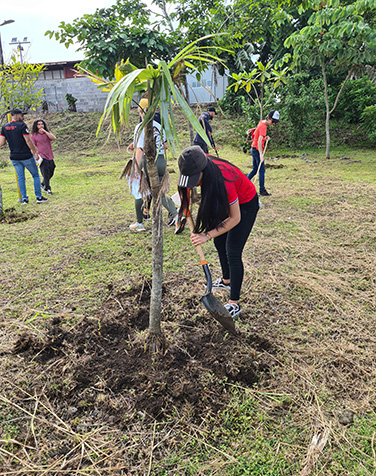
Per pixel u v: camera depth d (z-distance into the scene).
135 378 2.27
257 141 6.33
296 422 2.03
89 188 7.89
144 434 1.95
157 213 2.25
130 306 3.09
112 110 1.83
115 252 4.28
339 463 1.80
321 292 3.31
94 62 5.84
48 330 2.75
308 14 13.84
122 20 6.26
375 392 2.22
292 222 5.20
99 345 2.57
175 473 1.76
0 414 2.06
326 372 2.39
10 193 7.60
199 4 6.78
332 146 13.13
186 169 2.20
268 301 3.21
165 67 1.67
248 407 2.12
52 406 2.13
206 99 17.38
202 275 3.68
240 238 2.75
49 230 5.10
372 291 3.36
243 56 14.59
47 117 17.73
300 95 13.55
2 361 2.46
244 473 1.75
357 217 5.27
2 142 6.30
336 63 10.27
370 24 9.51
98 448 1.87
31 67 6.27
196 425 2.00
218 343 2.62
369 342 2.68
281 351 2.58
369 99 13.07
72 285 3.51
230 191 2.41
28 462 1.80
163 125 1.80
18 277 3.69
